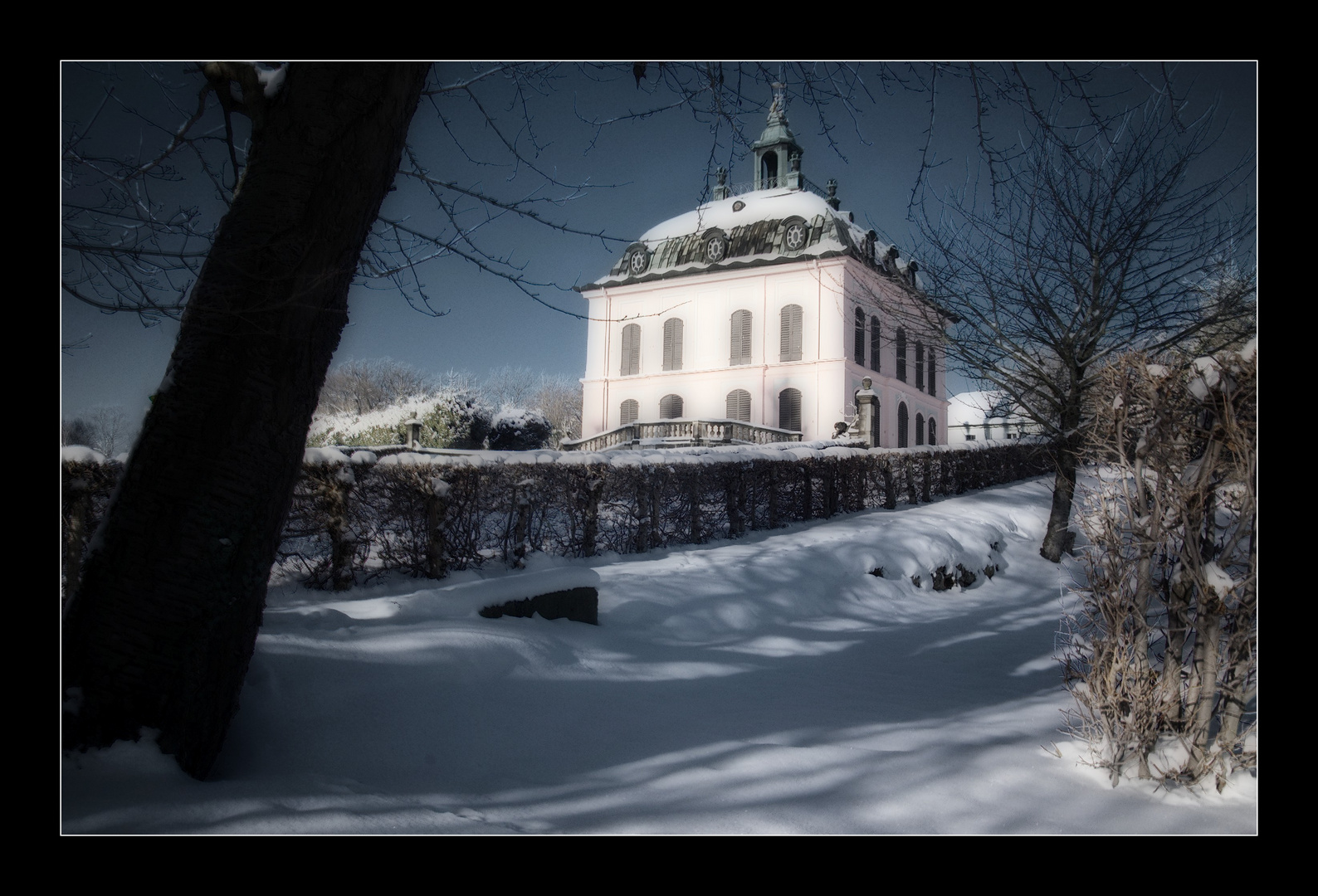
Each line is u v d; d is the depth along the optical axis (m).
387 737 3.36
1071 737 3.67
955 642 7.05
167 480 2.81
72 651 2.68
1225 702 3.04
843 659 6.24
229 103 3.08
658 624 6.71
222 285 2.91
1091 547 3.59
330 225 3.03
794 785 3.02
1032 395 12.05
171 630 2.72
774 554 9.43
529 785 3.02
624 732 3.80
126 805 2.29
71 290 2.73
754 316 36.38
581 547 9.12
